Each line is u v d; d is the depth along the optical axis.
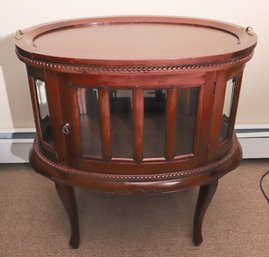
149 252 1.08
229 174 1.44
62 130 0.80
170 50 0.76
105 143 0.79
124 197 1.32
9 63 1.30
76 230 1.06
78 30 1.00
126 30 1.00
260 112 1.43
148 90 0.73
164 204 1.28
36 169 0.91
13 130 1.42
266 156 1.47
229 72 0.75
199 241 1.09
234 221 1.20
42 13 1.22
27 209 1.26
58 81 0.73
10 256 1.07
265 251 1.08
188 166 0.83
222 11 1.23
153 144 0.82
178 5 1.22
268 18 1.24
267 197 1.31
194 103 0.77
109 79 0.70
